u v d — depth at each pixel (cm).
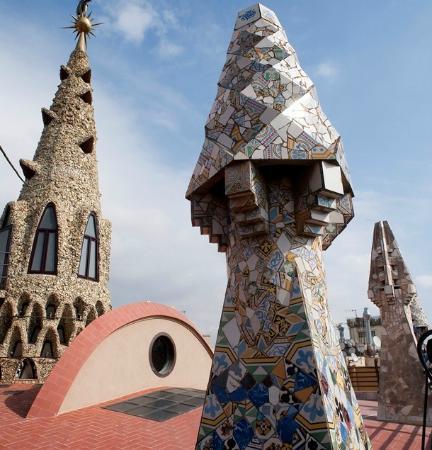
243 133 421
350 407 377
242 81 464
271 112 419
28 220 1964
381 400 1190
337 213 486
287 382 340
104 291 2067
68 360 1056
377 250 1332
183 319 1497
